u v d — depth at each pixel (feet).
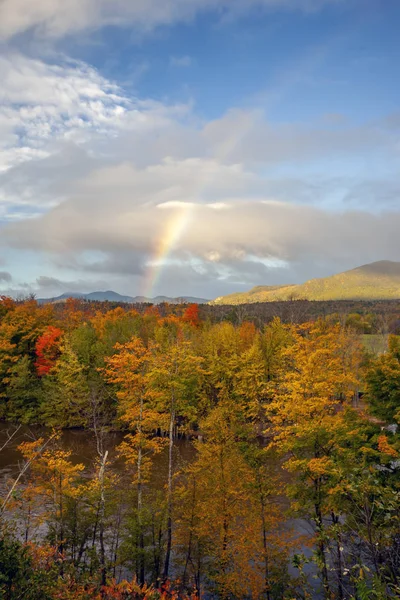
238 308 440.04
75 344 211.82
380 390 79.15
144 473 93.56
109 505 88.84
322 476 75.05
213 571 78.54
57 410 193.47
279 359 184.24
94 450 163.53
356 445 74.49
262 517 76.59
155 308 481.87
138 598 58.34
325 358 92.17
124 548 80.18
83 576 62.64
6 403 215.51
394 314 467.93
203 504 81.00
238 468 82.64
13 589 33.50
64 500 87.92
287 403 87.51
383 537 32.63
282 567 78.48
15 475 129.90
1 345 217.97
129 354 95.71
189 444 169.37
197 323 331.57
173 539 92.68
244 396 189.57
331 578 63.41
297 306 450.71
